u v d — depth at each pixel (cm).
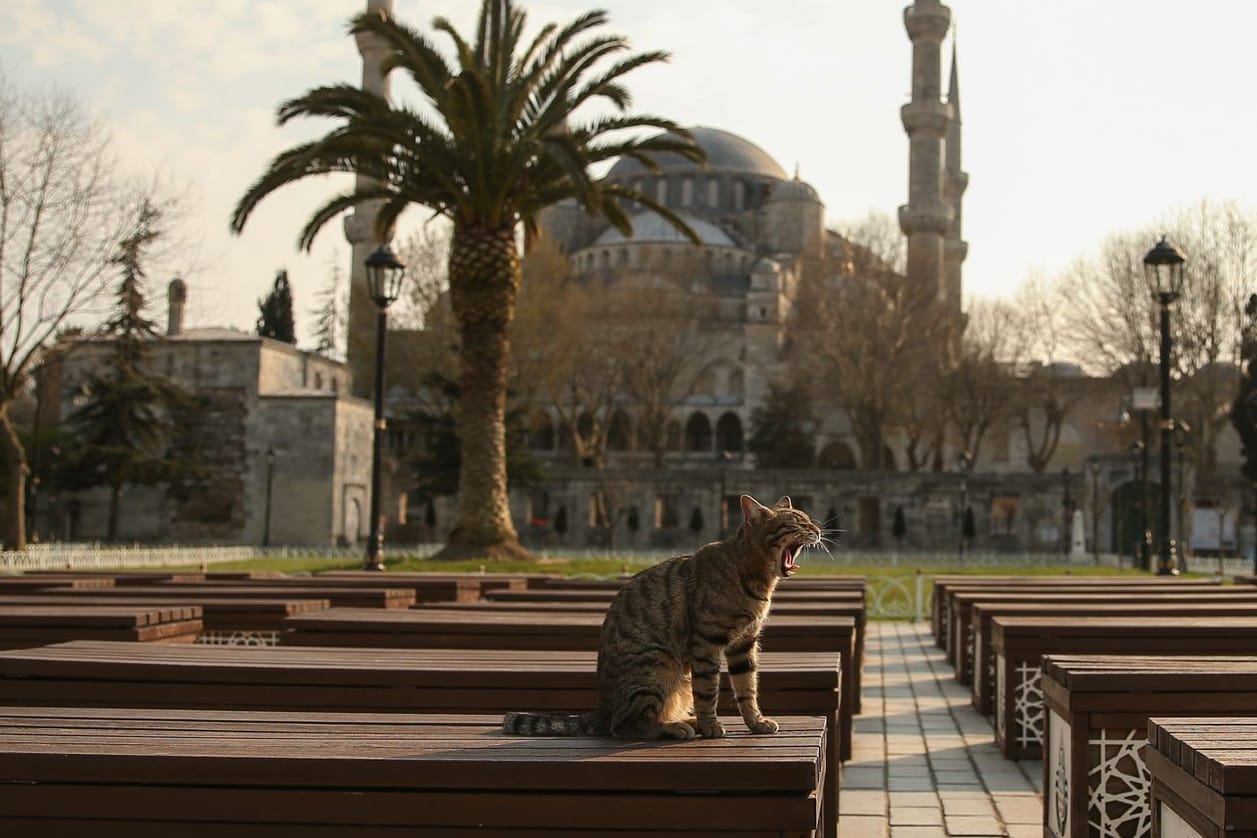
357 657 957
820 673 886
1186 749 578
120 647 993
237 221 3086
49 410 7369
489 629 1159
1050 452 8712
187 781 560
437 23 3266
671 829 543
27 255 4475
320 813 555
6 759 566
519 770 550
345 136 3119
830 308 8512
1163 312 2917
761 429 9812
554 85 3266
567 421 9412
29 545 5038
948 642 2167
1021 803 1087
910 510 7869
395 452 7919
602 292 9225
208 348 7069
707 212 14550
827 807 883
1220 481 7238
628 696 621
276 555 5662
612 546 7538
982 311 8975
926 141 10419
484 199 3281
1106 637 1236
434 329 7362
